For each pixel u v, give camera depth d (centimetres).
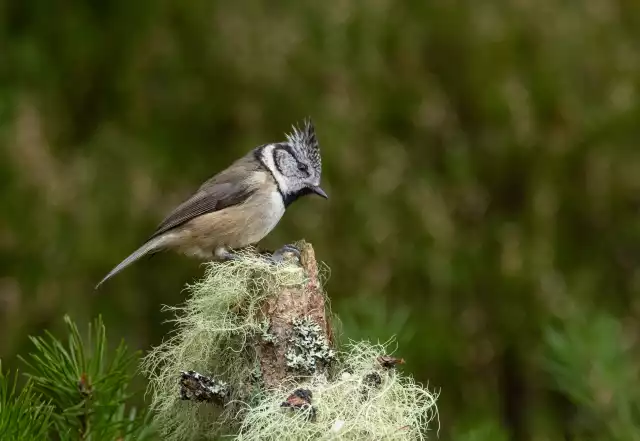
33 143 1019
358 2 1137
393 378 477
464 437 612
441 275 1027
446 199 1098
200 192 822
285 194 839
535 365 1011
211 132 1095
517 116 1120
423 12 1159
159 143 1070
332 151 1055
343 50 1111
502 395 1018
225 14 1126
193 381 479
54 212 1011
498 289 1060
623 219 1129
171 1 1132
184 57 1113
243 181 823
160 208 1034
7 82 1062
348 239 1030
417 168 1101
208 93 1102
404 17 1155
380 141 1087
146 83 1105
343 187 1051
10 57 1070
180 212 815
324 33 1112
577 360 583
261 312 493
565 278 1087
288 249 532
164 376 508
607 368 578
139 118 1082
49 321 975
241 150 1061
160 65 1109
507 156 1126
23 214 1005
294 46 1106
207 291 509
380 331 615
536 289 1049
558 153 1125
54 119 1073
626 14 1190
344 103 1084
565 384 581
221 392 479
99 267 1002
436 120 1119
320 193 839
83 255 997
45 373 425
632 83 1151
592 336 594
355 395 465
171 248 827
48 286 987
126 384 440
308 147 838
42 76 1078
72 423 427
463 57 1151
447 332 1012
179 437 498
